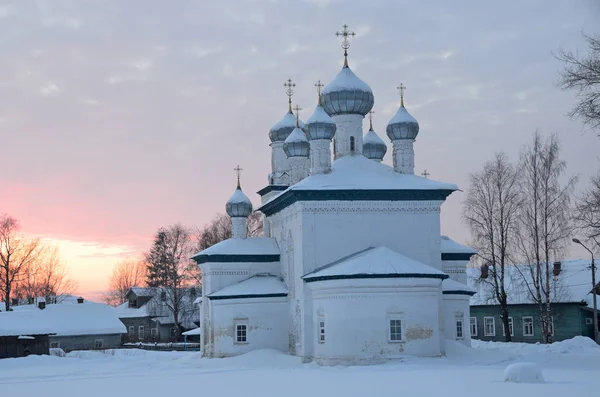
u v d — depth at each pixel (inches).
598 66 1601.9
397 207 2198.6
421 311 1953.7
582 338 2365.9
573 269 3282.5
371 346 1931.6
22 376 1987.0
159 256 4594.0
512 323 3248.0
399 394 1096.2
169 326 4596.5
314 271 2146.9
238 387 1321.4
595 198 2214.6
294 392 1182.3
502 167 2755.9
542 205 2689.5
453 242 2593.5
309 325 2112.5
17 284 4815.5
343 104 2333.9
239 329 2417.6
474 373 1504.7
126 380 1643.7
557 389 1127.6
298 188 2139.5
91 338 3882.9
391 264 1978.3
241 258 2583.7
